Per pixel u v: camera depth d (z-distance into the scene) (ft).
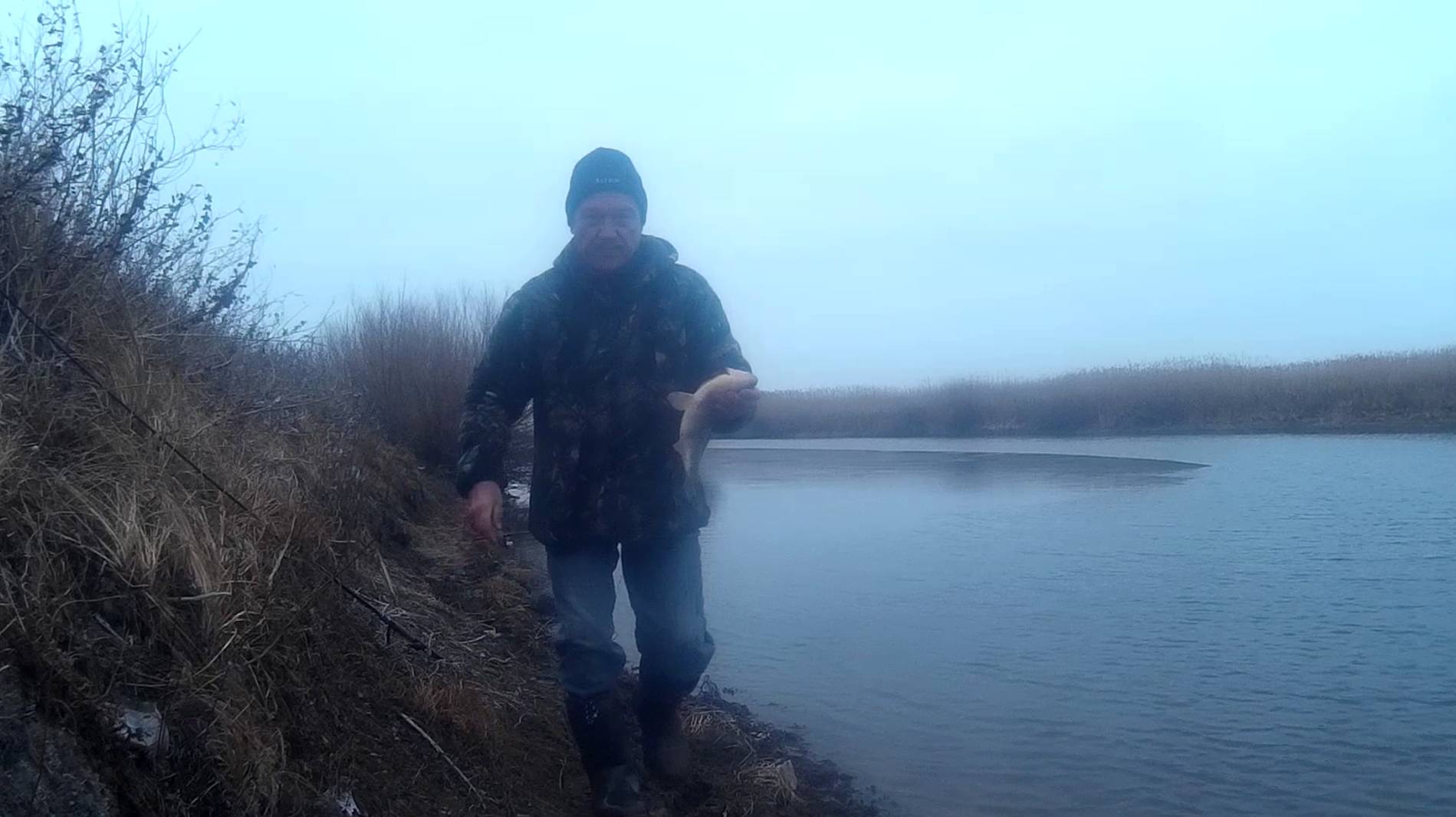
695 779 15.92
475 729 14.83
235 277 19.99
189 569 11.42
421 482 42.09
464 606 24.75
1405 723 20.42
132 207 16.40
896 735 20.17
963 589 34.45
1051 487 68.64
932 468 90.79
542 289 13.12
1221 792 17.25
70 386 13.02
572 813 14.05
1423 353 147.54
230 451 15.48
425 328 54.19
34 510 10.27
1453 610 29.60
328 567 15.78
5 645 8.77
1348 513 49.37
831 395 178.19
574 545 13.21
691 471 12.91
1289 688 22.79
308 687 12.34
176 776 9.54
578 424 13.01
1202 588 33.53
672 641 13.78
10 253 13.64
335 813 11.00
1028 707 21.79
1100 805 16.80
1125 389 151.33
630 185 13.10
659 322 13.17
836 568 38.99
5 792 8.23
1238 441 112.27
